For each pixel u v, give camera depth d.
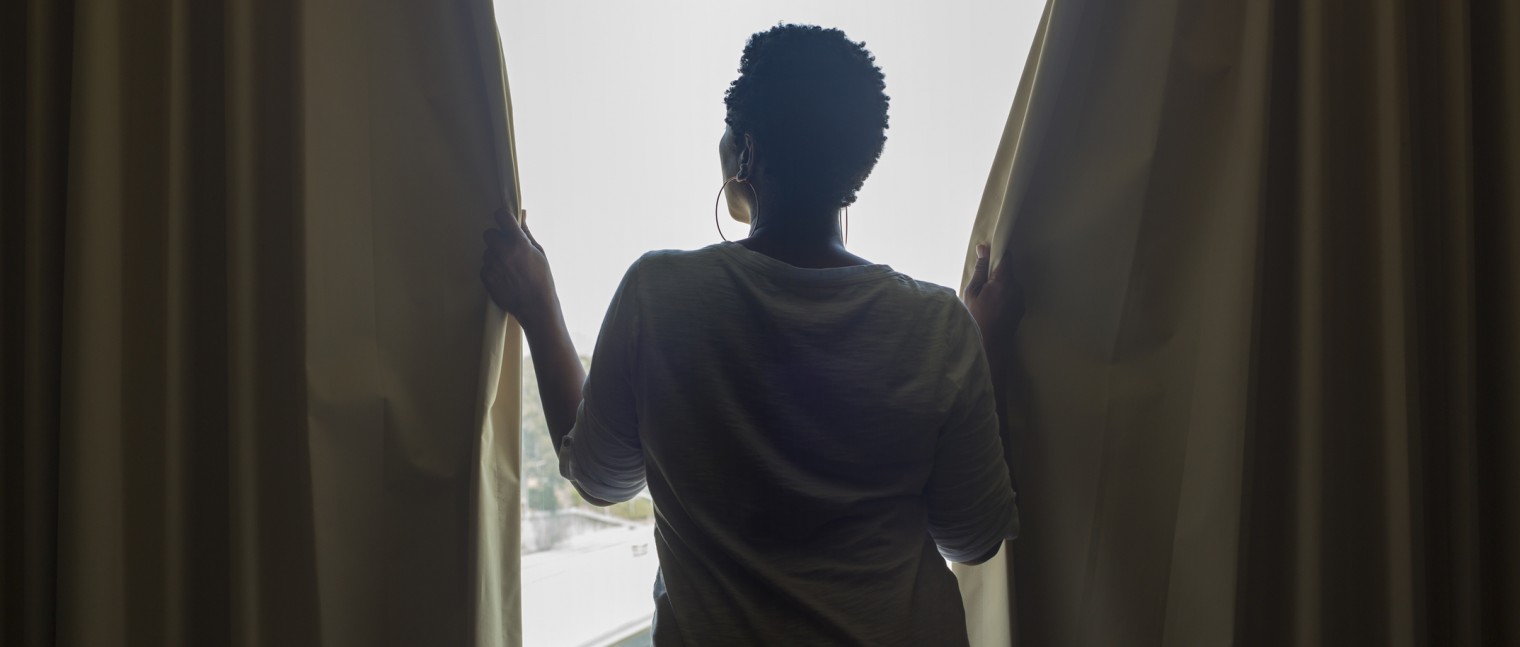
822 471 0.61
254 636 0.81
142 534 0.83
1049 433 0.92
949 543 0.71
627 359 0.62
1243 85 0.82
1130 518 0.88
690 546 0.62
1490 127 0.90
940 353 0.64
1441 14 0.88
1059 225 0.91
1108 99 0.90
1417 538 0.86
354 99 0.83
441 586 0.88
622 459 0.67
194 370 0.85
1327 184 0.85
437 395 0.87
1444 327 0.90
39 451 0.83
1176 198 0.87
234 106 0.79
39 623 0.84
